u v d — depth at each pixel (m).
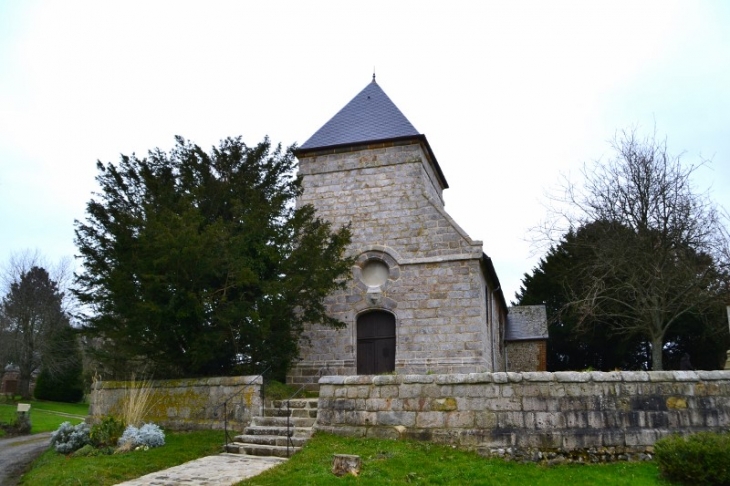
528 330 27.48
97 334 15.38
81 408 35.03
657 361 22.77
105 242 14.96
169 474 10.07
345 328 18.95
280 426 12.70
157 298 13.78
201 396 14.14
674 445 8.99
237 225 15.74
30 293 39.00
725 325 24.94
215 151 17.17
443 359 17.86
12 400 36.12
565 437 10.23
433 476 9.04
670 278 22.47
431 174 22.50
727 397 10.33
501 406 10.64
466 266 18.41
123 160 16.12
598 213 24.91
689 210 23.44
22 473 13.13
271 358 15.47
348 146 20.50
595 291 23.42
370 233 19.56
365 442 10.91
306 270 15.30
